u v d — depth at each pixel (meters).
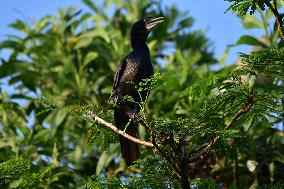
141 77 12.52
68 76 15.02
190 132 7.99
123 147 10.09
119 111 10.68
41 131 13.80
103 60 15.38
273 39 13.37
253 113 8.33
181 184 8.15
